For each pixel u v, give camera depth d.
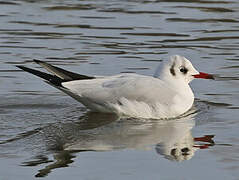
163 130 13.10
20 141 12.17
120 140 12.28
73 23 22.42
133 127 13.37
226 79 16.91
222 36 21.02
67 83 14.05
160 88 14.30
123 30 21.58
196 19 23.09
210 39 20.69
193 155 11.35
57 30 21.56
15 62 18.12
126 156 11.25
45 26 22.03
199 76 14.84
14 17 23.17
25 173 10.35
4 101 15.02
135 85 14.18
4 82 16.50
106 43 20.11
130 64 17.94
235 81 16.72
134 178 10.16
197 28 21.97
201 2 25.69
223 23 22.64
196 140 12.30
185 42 20.30
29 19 22.92
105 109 14.33
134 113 14.17
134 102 14.12
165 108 14.18
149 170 10.53
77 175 10.27
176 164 10.84
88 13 23.88
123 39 20.58
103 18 23.11
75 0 26.12
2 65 17.86
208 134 12.72
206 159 11.13
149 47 19.72
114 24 22.28
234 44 20.09
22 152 11.47
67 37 20.75
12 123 13.45
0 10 24.17
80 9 24.48
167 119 14.14
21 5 25.09
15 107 14.65
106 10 24.31
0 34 20.95
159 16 23.42
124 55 18.86
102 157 11.20
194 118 14.06
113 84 14.26
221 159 11.11
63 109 14.70
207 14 23.83
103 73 17.02
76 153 11.41
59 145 11.92
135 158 11.14
